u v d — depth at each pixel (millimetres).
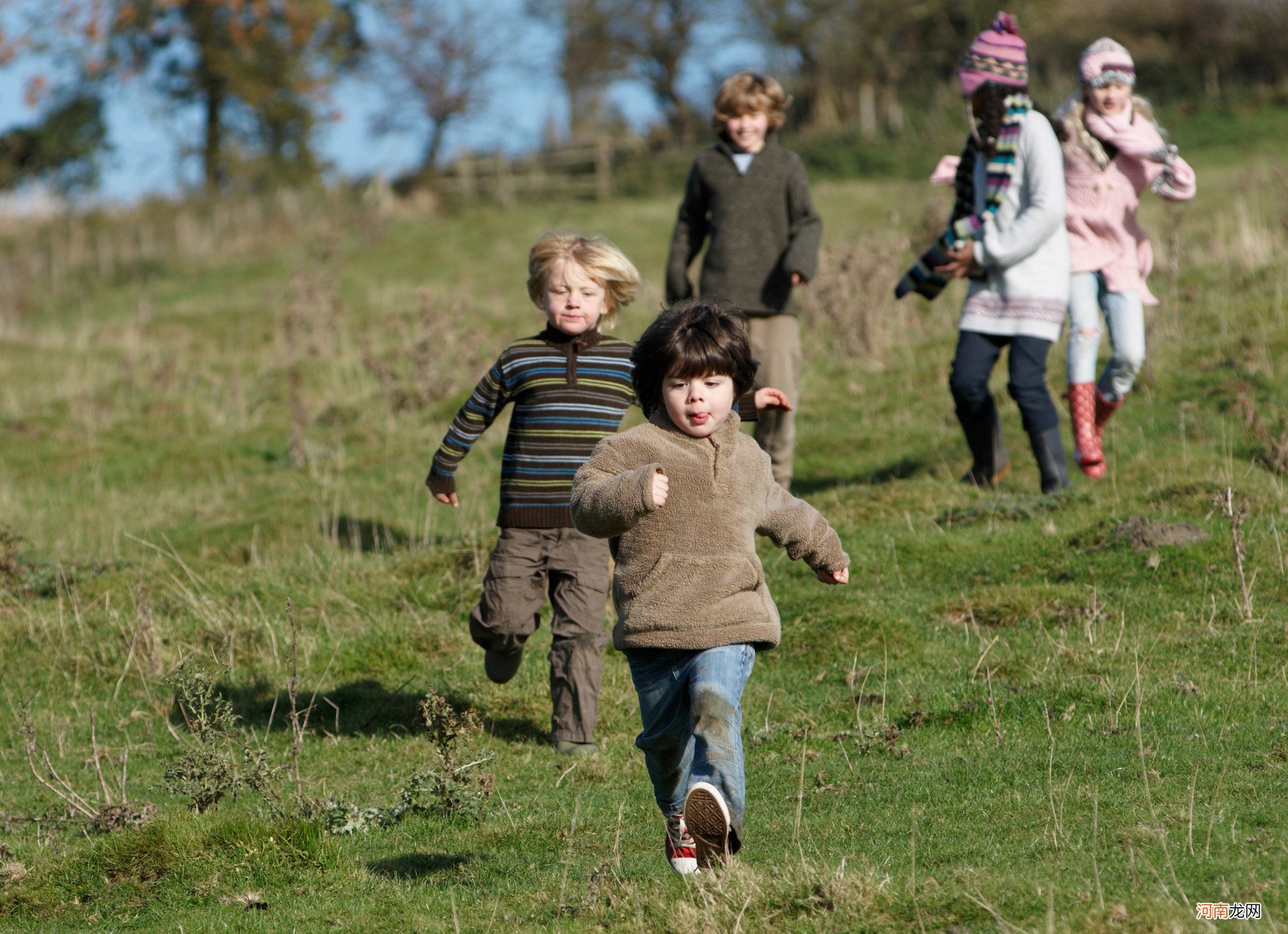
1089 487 22984
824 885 9844
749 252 22828
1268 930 8617
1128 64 22047
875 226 68062
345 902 11656
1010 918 9156
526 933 10273
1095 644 17047
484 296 63094
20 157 137375
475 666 19344
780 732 15859
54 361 51906
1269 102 103812
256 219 99500
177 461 37000
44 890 12469
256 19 133125
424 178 126562
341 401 42500
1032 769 13492
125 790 15055
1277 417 24844
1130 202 22453
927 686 16672
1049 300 21938
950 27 144375
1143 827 10992
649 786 14875
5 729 18641
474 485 30438
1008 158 21484
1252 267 37375
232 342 56688
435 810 14273
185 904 12047
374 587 22844
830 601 19766
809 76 148375
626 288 16344
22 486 35125
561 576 16219
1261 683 15352
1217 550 19312
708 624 10148
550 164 129875
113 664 20766
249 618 21609
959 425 28891
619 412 16141
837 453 28750
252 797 15289
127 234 98875
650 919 10094
